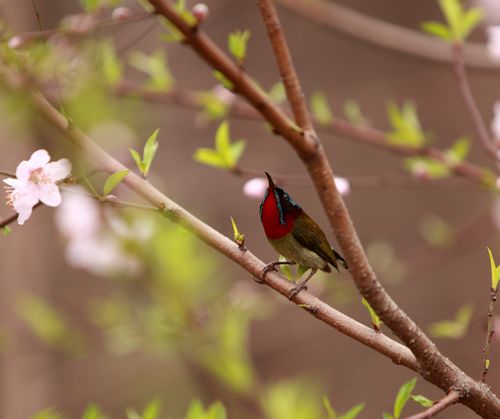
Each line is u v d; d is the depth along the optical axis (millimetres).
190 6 18125
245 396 8484
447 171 9469
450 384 4656
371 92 21938
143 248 9133
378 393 19062
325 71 22422
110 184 4750
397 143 9648
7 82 5516
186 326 8969
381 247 11422
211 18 19031
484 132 8539
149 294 9477
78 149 4898
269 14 5070
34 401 12328
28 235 12570
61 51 7617
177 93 9906
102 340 9844
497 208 11203
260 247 19859
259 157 20812
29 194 5102
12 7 10984
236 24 21969
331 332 19516
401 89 21844
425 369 4684
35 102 4930
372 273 4688
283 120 4750
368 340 4836
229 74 4883
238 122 20859
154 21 9055
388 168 20844
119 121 8945
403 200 20781
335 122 9836
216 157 7465
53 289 12922
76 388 14469
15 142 9922
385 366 19344
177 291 9016
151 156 4879
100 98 7320
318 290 9883
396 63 22047
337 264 6559
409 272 11828
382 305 4645
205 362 8727
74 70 7434
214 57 4910
